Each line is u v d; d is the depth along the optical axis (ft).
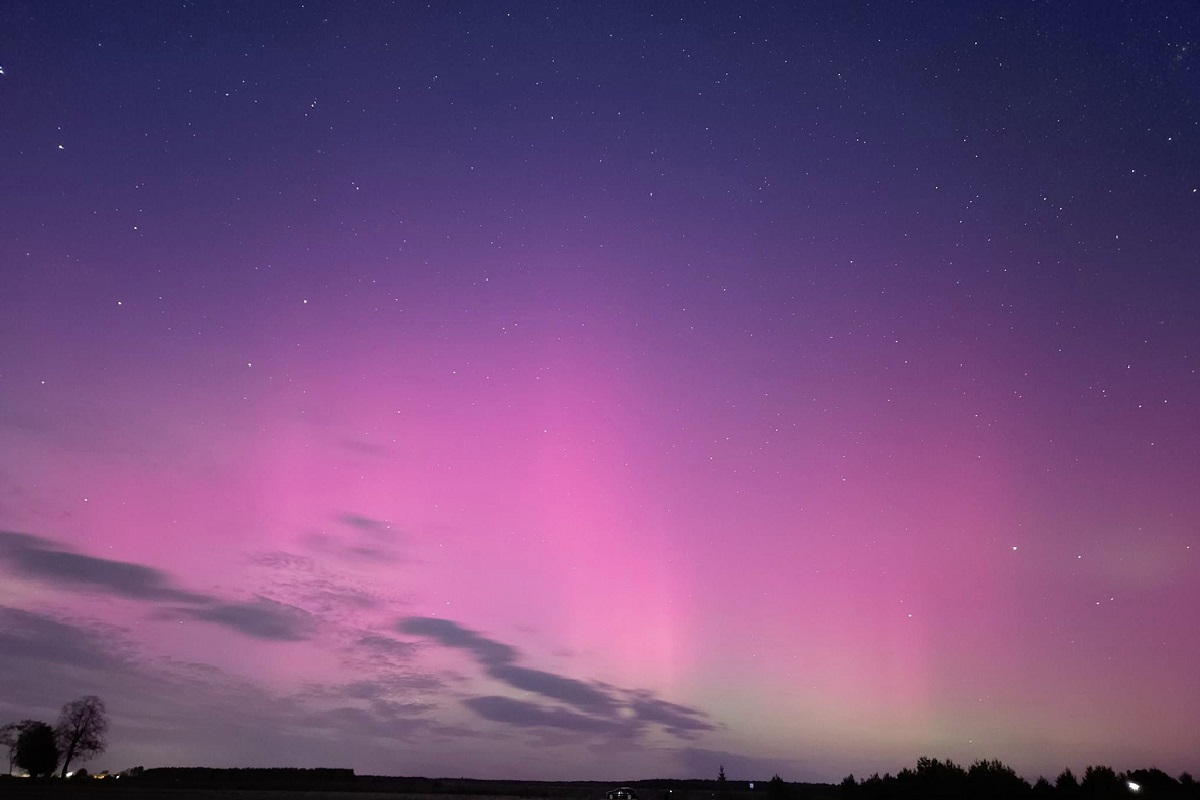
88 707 279.90
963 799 137.28
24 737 265.34
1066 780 143.84
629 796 216.13
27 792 188.44
